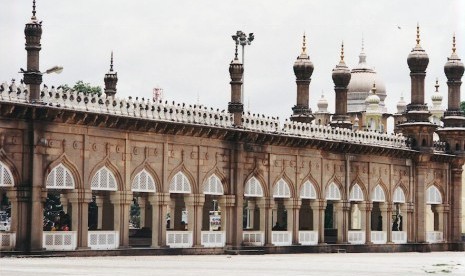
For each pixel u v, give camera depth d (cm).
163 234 3988
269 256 4009
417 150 5325
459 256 4416
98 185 3753
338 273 2538
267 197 4481
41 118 3522
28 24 3522
